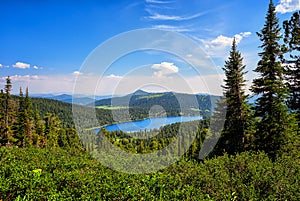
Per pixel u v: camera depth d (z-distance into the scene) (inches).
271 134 820.6
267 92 856.9
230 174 401.4
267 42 886.4
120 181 357.7
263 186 352.5
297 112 999.0
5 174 399.2
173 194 331.0
